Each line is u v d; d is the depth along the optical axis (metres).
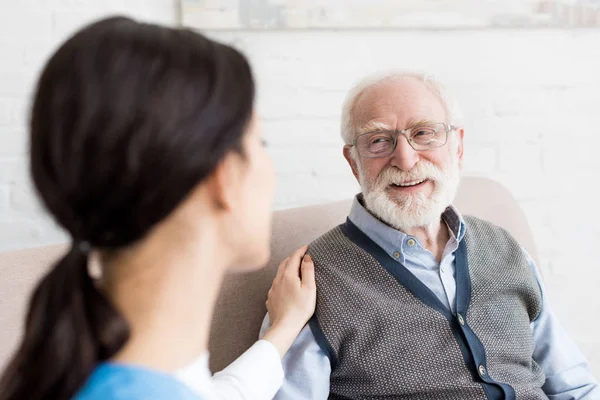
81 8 1.72
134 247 0.48
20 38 1.69
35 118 0.44
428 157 1.27
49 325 0.46
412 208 1.25
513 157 1.92
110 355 0.47
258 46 1.80
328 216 1.50
